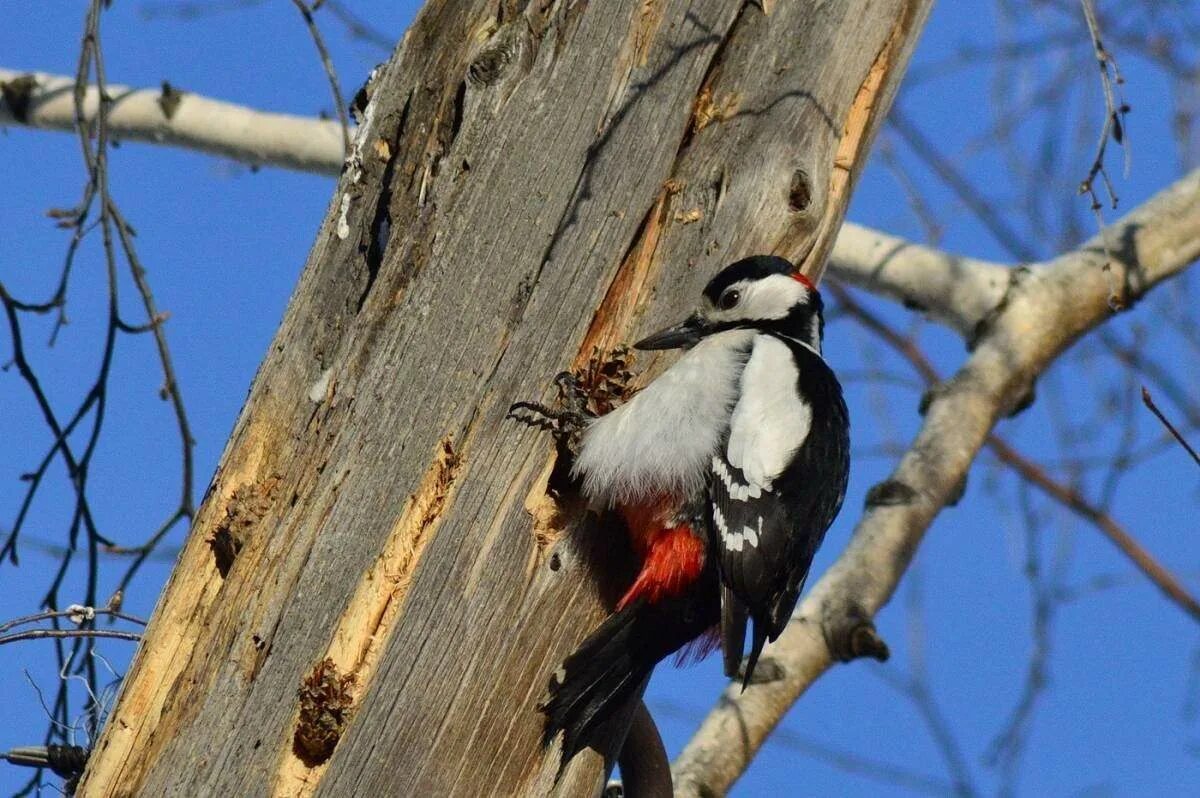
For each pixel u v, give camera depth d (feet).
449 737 27.43
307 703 27.09
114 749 28.04
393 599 27.73
